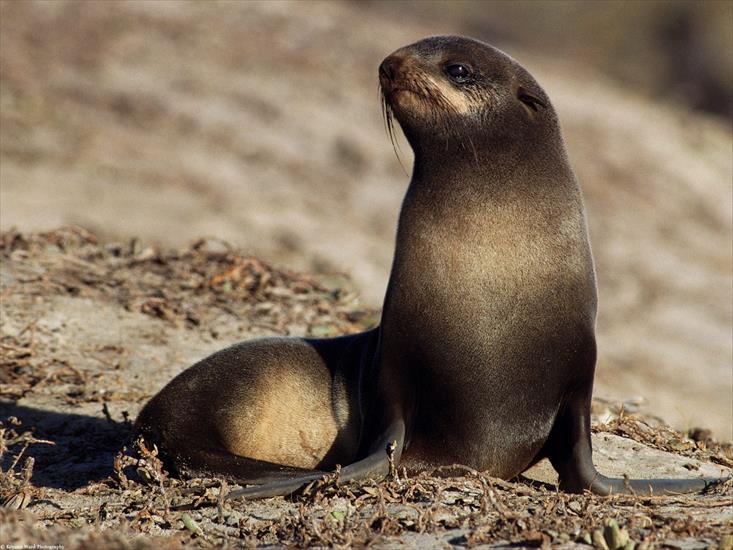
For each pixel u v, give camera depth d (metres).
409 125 24.50
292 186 77.69
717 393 50.06
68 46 96.69
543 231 23.73
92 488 23.66
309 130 87.88
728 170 96.50
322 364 25.83
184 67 96.38
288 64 100.56
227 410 25.39
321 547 19.44
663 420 35.03
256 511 21.88
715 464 28.08
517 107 24.30
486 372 23.44
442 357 23.44
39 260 41.59
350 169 83.06
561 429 24.03
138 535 20.48
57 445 28.36
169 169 75.44
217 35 104.00
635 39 156.00
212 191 72.50
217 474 24.44
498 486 22.84
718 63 149.75
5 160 71.94
